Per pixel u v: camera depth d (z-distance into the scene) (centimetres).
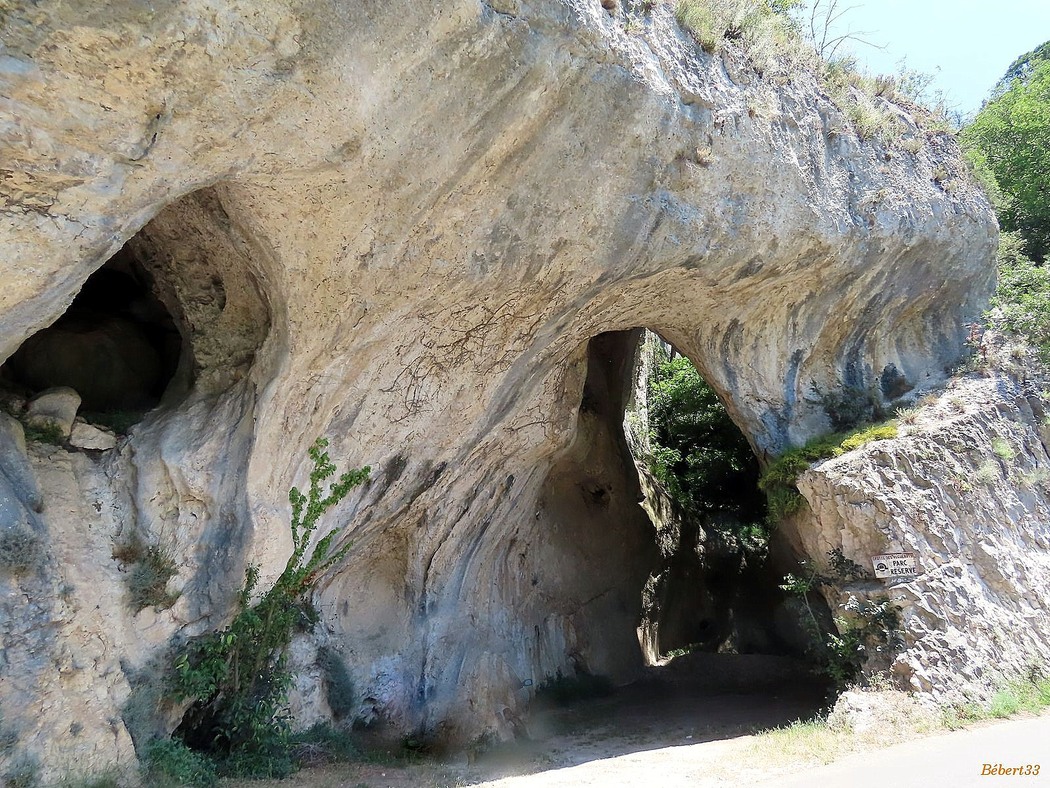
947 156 1214
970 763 560
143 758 549
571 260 731
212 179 507
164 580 618
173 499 650
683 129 710
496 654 952
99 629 566
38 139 410
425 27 503
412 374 754
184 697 613
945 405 1041
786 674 1277
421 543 934
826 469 904
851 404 1081
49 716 493
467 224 639
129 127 438
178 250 692
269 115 486
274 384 654
